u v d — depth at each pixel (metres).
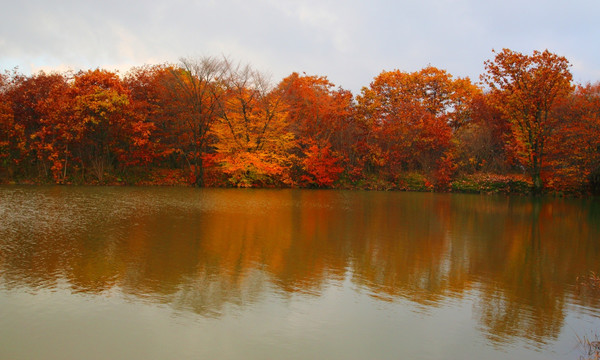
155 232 17.55
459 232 19.92
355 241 17.06
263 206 27.69
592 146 37.34
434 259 14.57
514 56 40.38
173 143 45.75
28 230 17.28
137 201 28.02
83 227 18.20
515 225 22.50
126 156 42.78
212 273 12.09
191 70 43.50
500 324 9.18
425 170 47.22
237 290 10.74
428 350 7.96
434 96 55.22
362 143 48.72
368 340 8.26
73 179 40.72
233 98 44.66
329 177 46.38
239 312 9.37
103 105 37.66
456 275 12.73
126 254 13.87
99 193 32.69
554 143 39.91
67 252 13.91
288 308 9.69
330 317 9.27
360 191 43.50
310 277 12.02
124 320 8.80
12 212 21.97
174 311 9.33
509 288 11.65
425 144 47.28
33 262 12.66
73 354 7.45
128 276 11.59
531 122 40.62
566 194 40.66
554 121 40.09
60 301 9.71
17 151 40.56
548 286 11.90
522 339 8.52
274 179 46.28
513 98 40.56
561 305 10.41
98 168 41.47
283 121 45.59
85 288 10.57
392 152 47.62
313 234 18.27
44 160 40.34
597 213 28.12
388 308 9.88
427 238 18.20
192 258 13.61
